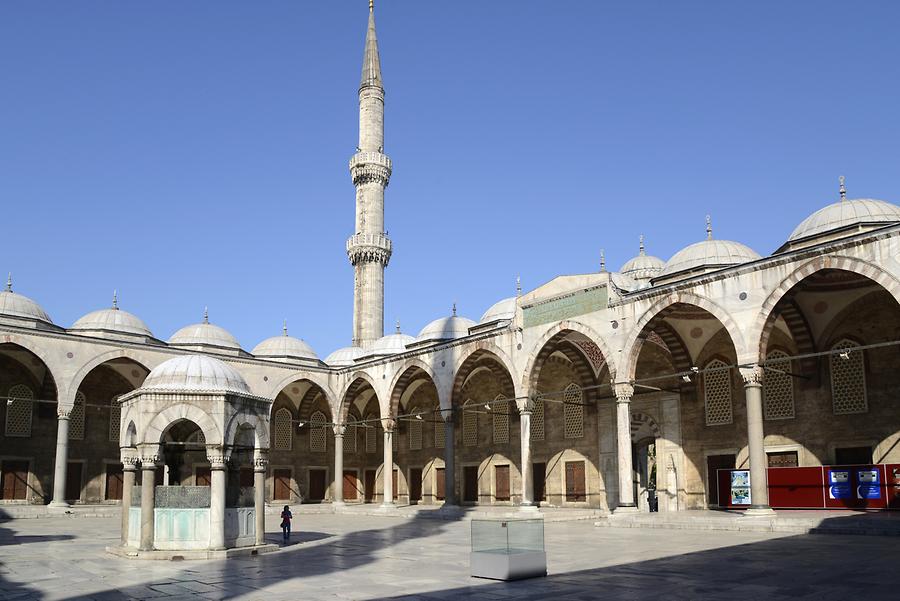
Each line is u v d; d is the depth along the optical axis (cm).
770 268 2544
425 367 3953
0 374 4056
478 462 4459
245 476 4788
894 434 2791
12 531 2808
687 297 2777
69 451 4206
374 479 5184
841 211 2936
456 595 1306
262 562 1828
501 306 4703
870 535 2133
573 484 3912
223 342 4928
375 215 5912
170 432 2402
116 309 4731
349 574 1599
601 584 1394
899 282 2217
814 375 3017
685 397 3447
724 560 1692
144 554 1884
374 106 6131
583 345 3719
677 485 3406
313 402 5072
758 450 2500
